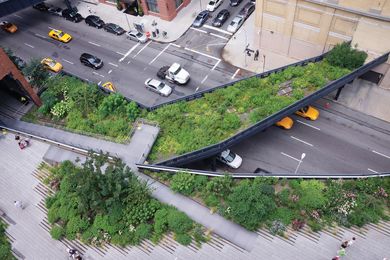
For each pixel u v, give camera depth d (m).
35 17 67.19
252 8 61.16
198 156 38.47
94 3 68.06
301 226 31.17
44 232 35.75
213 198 33.28
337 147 44.00
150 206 33.16
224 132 39.59
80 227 33.97
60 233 34.28
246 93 43.03
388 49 42.53
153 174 36.56
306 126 46.28
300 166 42.81
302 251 30.33
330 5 43.06
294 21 48.25
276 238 31.14
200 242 31.61
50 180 39.06
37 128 46.00
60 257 33.62
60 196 36.53
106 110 44.12
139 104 44.69
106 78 55.41
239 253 30.78
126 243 32.44
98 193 33.06
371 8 40.12
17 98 52.09
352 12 41.78
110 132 41.59
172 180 34.97
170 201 34.28
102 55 58.97
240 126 39.91
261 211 30.36
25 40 63.09
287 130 46.12
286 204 32.41
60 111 45.78
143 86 53.56
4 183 40.22
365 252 29.80
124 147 39.88
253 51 55.34
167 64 56.00
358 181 33.81
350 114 46.72
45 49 61.16
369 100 47.06
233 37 58.06
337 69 43.44
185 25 61.38
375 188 33.34
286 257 30.19
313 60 45.84
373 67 44.25
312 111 46.53
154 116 42.47
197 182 34.34
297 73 43.72
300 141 45.00
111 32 62.06
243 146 45.41
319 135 45.28
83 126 43.31
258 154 44.47
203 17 60.72
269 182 33.84
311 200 31.78
